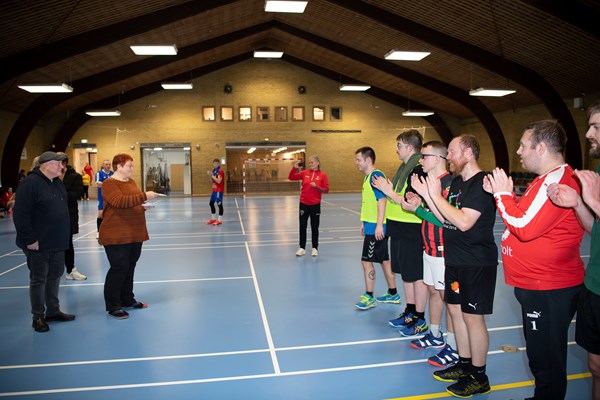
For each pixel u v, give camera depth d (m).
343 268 6.70
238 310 4.73
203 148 23.38
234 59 23.03
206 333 4.06
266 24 17.86
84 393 2.98
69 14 11.02
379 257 4.65
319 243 8.98
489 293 2.82
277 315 4.56
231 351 3.65
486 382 2.93
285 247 8.54
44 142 21.77
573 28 11.62
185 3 12.82
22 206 3.97
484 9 11.81
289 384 3.09
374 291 5.41
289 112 23.83
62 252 4.45
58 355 3.61
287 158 24.28
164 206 17.91
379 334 4.02
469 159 2.85
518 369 3.30
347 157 24.36
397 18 13.60
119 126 22.70
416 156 3.93
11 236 10.20
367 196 4.61
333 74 23.69
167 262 7.20
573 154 15.84
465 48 14.34
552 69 14.65
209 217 13.75
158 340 3.91
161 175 23.39
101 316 4.58
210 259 7.42
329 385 3.07
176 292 5.44
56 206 4.23
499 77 16.83
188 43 16.94
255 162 24.12
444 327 4.18
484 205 2.72
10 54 11.95
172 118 23.06
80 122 21.77
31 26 10.95
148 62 17.28
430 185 2.72
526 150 2.37
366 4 13.41
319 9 14.98
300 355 3.57
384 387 3.04
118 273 4.52
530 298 2.35
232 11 14.80
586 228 2.22
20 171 17.97
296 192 24.45
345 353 3.61
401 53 12.91
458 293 2.93
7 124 18.12
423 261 3.65
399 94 23.61
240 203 18.80
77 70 15.66
